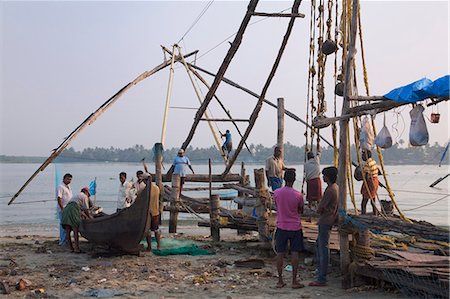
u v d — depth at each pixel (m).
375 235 10.90
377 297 7.96
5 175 105.31
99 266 10.66
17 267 10.66
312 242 10.73
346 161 9.00
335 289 8.62
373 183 11.33
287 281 9.31
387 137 8.43
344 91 8.99
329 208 8.83
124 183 14.07
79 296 8.25
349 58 8.88
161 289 8.71
